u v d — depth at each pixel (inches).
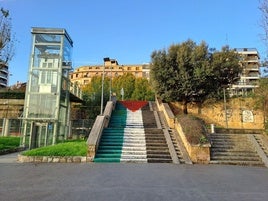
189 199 255.4
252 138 663.8
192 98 1027.3
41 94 922.7
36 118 903.1
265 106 877.8
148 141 652.7
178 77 984.9
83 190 285.4
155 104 1216.8
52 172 404.2
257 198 264.7
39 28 956.0
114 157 559.5
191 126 604.1
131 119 941.2
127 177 366.9
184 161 539.2
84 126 1135.6
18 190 283.0
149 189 294.8
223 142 644.7
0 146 752.3
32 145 890.1
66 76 1015.6
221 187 314.0
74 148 577.0
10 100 1301.7
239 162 546.0
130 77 2345.0
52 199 247.4
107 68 3609.7
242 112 1023.6
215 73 993.5
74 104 1348.4
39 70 938.7
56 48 953.5
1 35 732.0
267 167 523.5
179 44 1060.5
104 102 1386.6
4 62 748.0
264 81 885.8
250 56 2691.9
